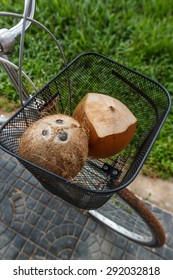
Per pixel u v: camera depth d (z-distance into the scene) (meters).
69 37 1.32
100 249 0.87
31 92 1.08
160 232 0.69
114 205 0.95
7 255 0.84
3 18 1.30
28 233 0.87
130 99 0.61
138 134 0.60
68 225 0.90
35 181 0.96
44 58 1.23
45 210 0.91
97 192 0.44
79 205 0.56
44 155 0.43
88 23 1.33
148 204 0.98
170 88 1.20
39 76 1.17
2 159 0.99
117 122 0.49
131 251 0.88
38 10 1.32
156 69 1.26
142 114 0.61
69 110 0.58
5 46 0.54
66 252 0.86
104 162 0.56
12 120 0.51
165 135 1.10
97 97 0.51
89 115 0.49
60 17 1.33
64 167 0.44
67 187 0.48
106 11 1.41
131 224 0.92
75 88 0.61
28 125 0.52
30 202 0.92
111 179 0.54
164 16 1.49
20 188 0.94
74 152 0.43
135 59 1.26
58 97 0.56
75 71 0.59
